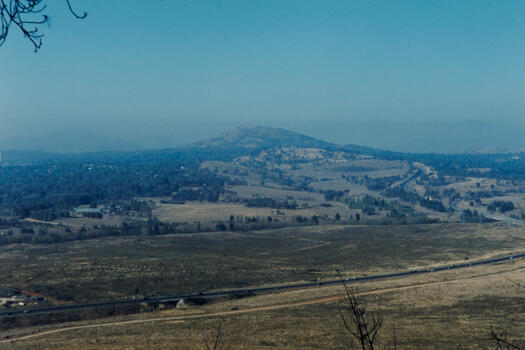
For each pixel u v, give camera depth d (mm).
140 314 72062
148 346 46938
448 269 107375
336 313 62438
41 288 100812
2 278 111938
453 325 51969
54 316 76438
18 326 72938
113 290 98938
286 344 45969
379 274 106375
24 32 9000
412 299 69750
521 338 43906
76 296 93688
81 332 59094
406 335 47438
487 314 57406
